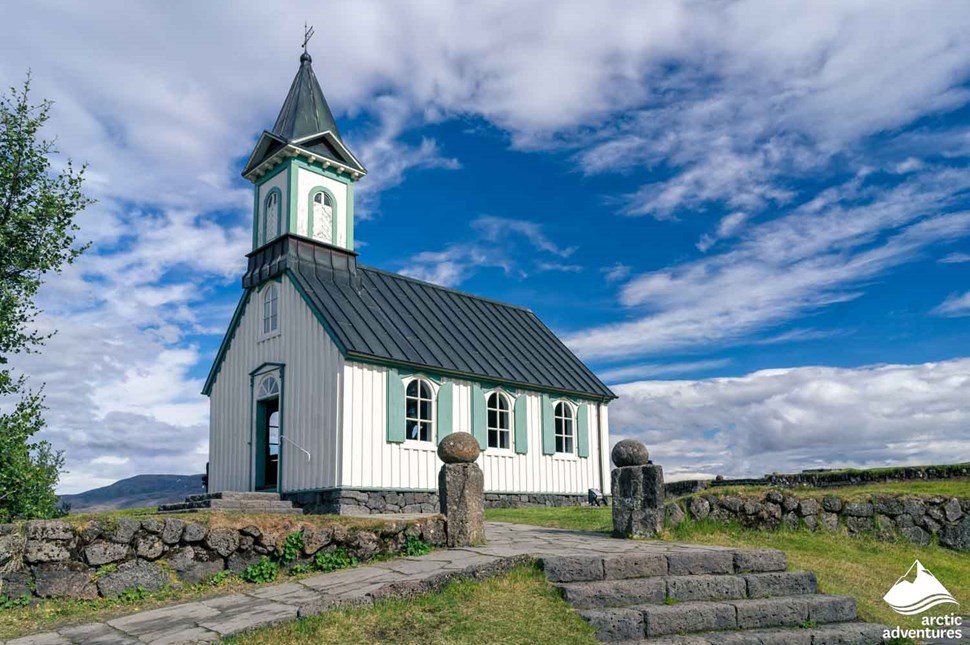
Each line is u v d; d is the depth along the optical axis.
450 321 24.80
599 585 9.53
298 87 23.47
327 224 22.97
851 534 15.24
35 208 15.12
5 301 14.57
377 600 8.97
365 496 19.03
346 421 18.98
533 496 23.86
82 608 9.85
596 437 26.80
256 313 22.70
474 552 11.43
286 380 20.98
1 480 13.38
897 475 20.14
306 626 8.26
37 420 14.09
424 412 21.33
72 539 10.17
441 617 8.59
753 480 21.86
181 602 10.06
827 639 9.27
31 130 15.33
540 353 26.61
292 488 20.05
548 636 8.29
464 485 12.40
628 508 13.44
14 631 8.99
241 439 22.22
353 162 23.56
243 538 11.23
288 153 22.31
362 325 20.67
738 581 10.16
